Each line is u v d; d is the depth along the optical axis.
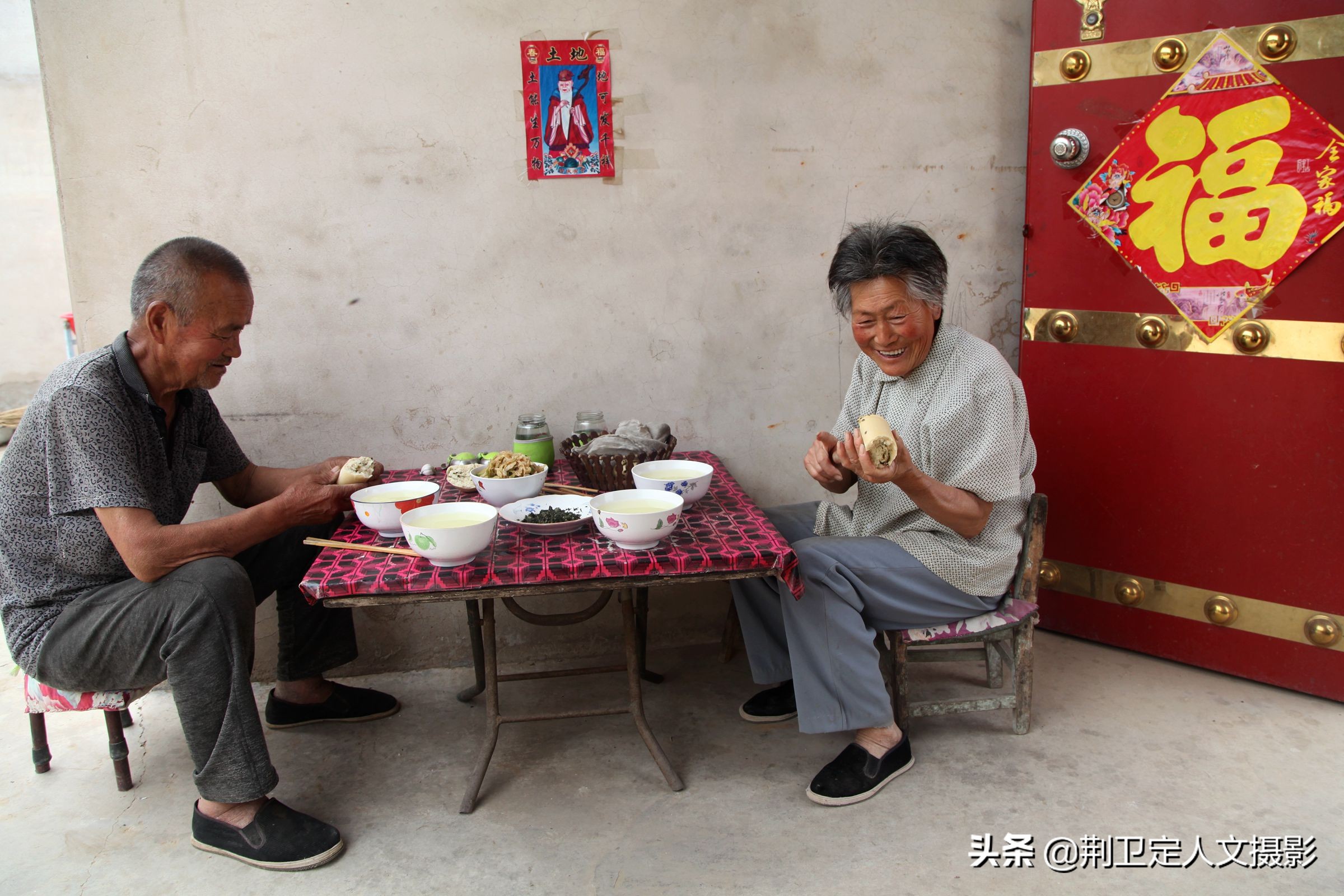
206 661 1.95
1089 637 3.07
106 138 2.52
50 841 2.15
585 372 2.89
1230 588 2.76
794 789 2.30
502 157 2.71
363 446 2.81
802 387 3.03
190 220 2.60
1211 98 2.57
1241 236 2.58
